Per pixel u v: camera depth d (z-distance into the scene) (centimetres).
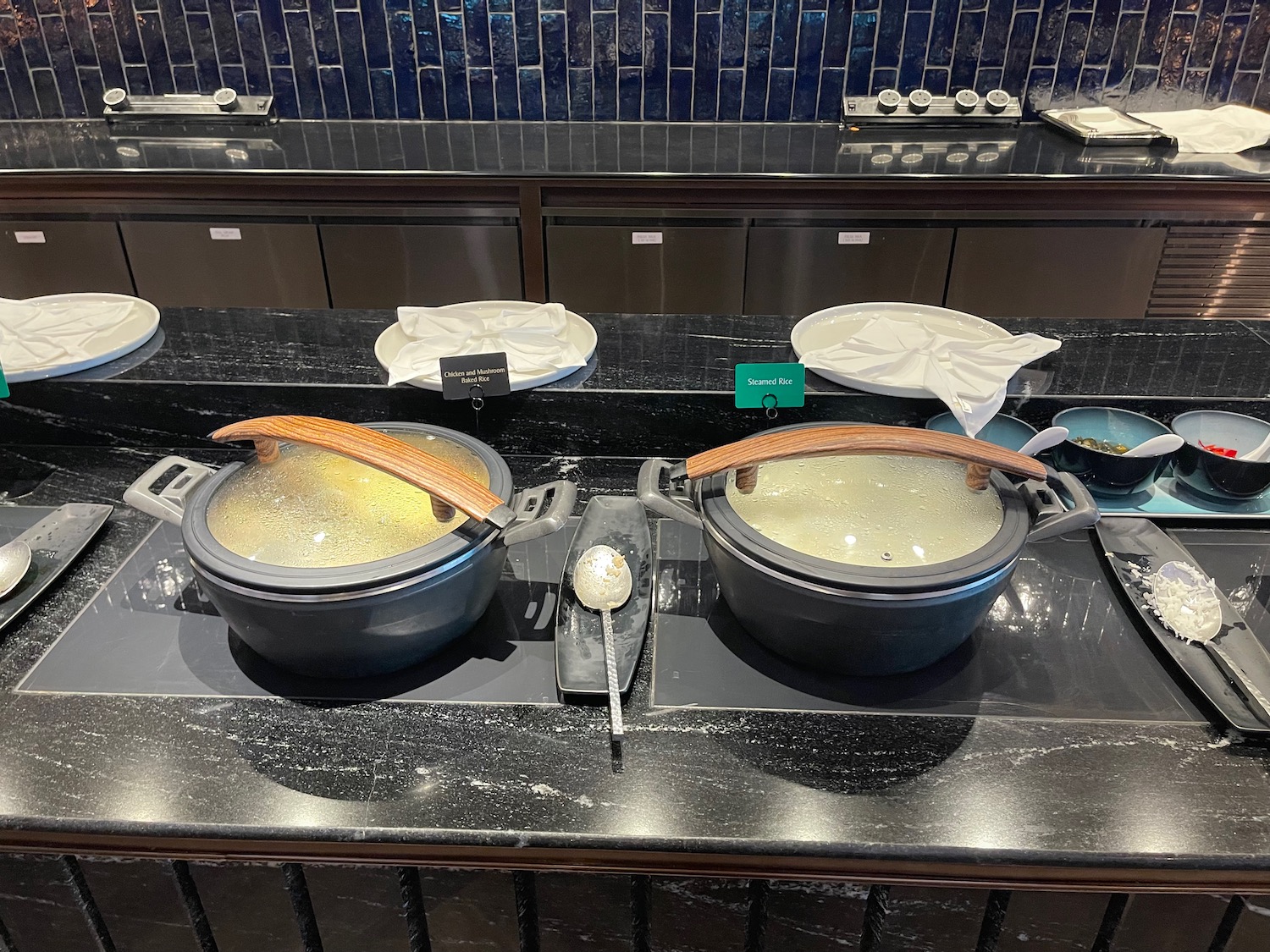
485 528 78
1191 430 114
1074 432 115
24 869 78
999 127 313
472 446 90
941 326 133
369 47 319
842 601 74
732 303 282
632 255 274
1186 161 267
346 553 76
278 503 81
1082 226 262
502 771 75
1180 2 298
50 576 96
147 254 278
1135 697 83
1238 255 264
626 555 99
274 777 74
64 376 120
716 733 79
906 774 75
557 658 85
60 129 315
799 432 84
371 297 285
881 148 290
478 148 293
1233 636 88
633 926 79
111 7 310
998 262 269
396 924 80
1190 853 68
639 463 122
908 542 77
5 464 120
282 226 272
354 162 274
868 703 82
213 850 73
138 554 102
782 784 74
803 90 322
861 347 119
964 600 75
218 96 315
